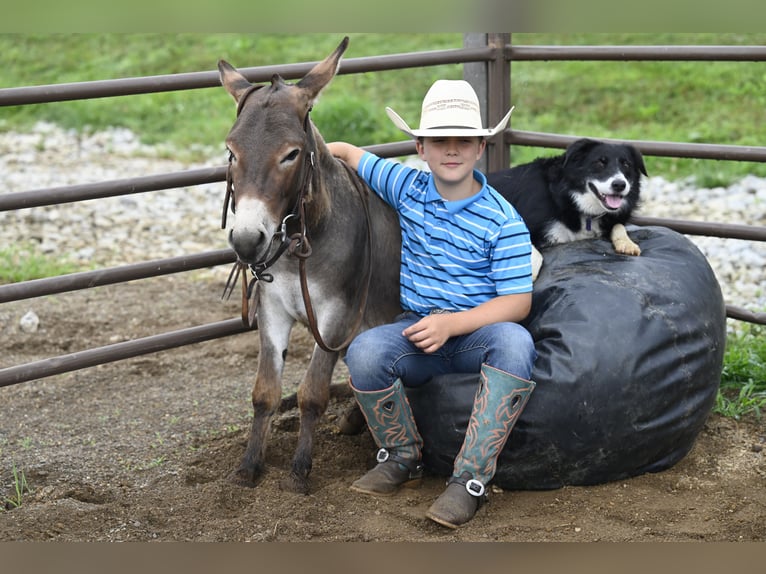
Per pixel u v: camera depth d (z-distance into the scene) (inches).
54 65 534.6
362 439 159.2
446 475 141.5
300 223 129.8
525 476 136.0
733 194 331.0
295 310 141.6
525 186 172.6
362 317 145.9
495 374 127.3
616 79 444.8
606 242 161.0
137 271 164.4
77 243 302.4
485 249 135.9
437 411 135.9
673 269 146.6
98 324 233.3
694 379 139.2
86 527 130.0
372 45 514.9
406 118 425.1
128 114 478.9
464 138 133.4
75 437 167.5
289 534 126.0
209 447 159.8
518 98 435.8
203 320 236.1
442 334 128.9
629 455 136.9
